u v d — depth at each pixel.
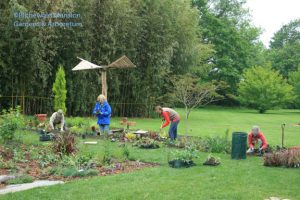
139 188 6.22
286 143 13.53
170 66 25.98
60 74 18.95
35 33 18.95
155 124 19.95
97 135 13.27
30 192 5.89
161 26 24.30
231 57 50.47
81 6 20.81
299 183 6.84
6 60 19.17
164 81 25.98
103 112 13.28
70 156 8.42
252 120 27.03
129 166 8.30
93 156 8.62
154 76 24.73
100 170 7.77
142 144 10.90
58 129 13.70
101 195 5.80
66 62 21.09
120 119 22.69
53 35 19.34
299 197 5.97
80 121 15.76
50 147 9.45
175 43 25.19
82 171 7.25
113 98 24.06
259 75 40.41
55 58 20.89
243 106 49.81
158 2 24.14
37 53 19.05
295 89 46.84
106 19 21.94
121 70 23.75
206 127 19.56
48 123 14.82
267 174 7.56
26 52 19.22
